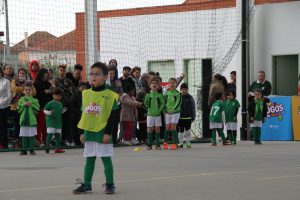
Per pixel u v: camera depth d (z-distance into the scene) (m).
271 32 23.28
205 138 22.66
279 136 22.22
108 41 26.11
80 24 25.23
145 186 9.62
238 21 23.31
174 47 25.77
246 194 8.73
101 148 8.85
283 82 23.34
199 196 8.56
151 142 17.88
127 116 19.17
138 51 26.28
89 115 8.91
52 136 17.45
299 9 22.72
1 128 17.09
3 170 12.16
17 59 23.75
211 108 19.91
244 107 22.44
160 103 17.80
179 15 25.61
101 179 10.51
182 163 13.41
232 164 13.16
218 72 24.44
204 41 25.05
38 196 8.64
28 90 16.05
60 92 16.55
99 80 8.98
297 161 13.81
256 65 23.56
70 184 9.95
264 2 23.88
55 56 25.14
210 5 24.86
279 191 9.02
